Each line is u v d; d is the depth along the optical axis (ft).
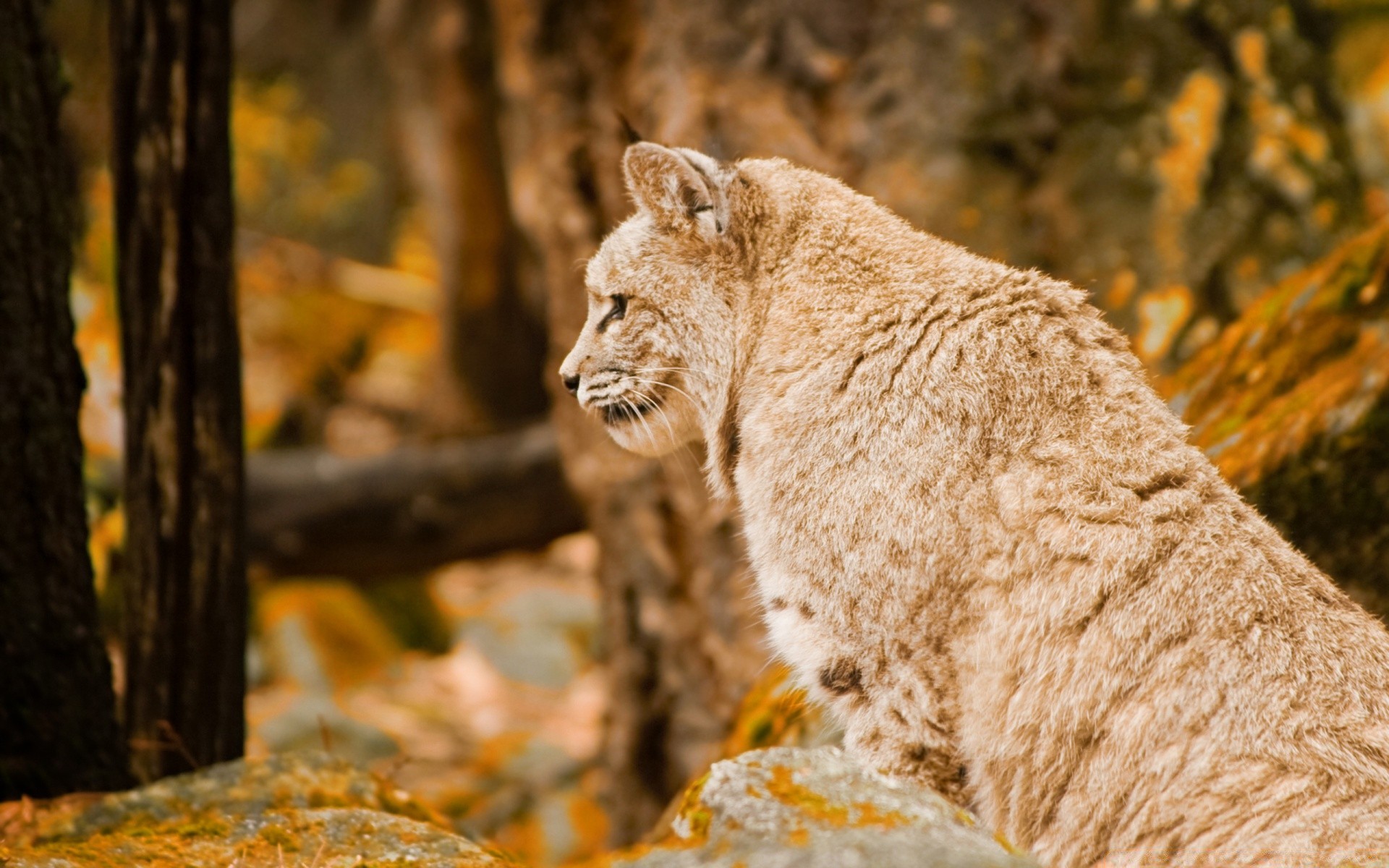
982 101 44.75
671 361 26.94
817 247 25.57
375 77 119.34
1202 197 44.29
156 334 29.60
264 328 94.27
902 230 25.85
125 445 30.27
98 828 24.35
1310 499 28.22
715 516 43.98
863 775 19.88
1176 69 45.44
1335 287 31.91
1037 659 21.83
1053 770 21.70
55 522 27.68
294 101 120.57
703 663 45.11
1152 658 21.12
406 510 63.46
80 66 67.56
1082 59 45.21
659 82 45.44
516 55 48.88
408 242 123.95
